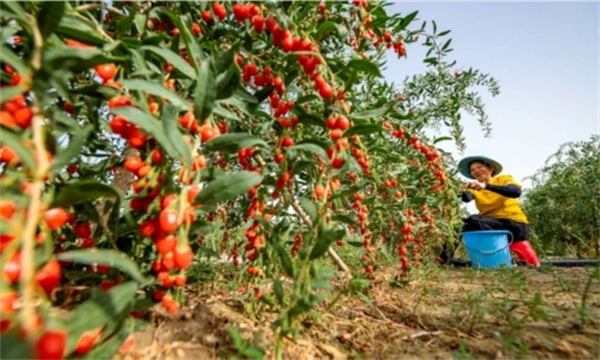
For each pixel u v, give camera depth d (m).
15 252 0.71
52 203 0.81
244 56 1.65
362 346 1.39
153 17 1.42
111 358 1.01
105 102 1.23
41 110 0.84
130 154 1.78
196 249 1.42
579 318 1.72
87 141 1.33
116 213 1.11
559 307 2.00
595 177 6.71
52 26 0.88
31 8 0.95
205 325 1.38
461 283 2.91
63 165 0.76
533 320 1.69
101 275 1.13
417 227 2.61
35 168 0.73
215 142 1.08
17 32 1.03
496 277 3.14
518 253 5.07
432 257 4.04
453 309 1.77
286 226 1.62
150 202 1.05
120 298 0.79
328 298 2.01
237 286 2.00
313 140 1.52
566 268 4.14
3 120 0.84
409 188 2.49
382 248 3.12
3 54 0.79
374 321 1.69
